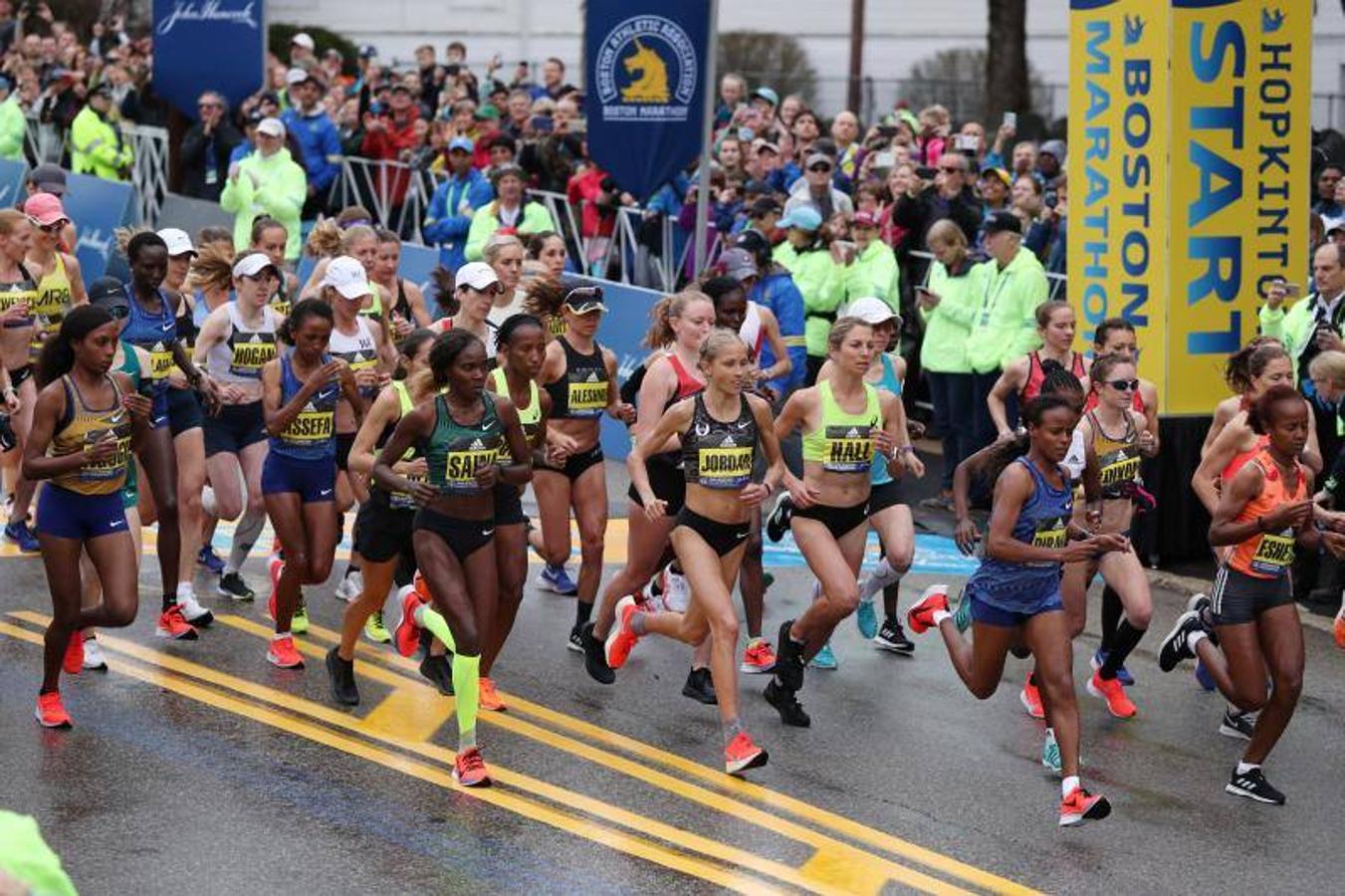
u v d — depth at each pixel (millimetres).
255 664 35031
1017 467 28719
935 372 49875
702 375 34125
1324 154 58781
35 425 29938
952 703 34562
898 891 25656
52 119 80875
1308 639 38812
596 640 34469
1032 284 47625
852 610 31875
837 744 31969
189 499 37125
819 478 32094
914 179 55375
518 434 29828
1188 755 32188
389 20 126000
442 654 32750
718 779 29922
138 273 35594
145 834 26750
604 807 28391
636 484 31203
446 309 42000
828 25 116688
